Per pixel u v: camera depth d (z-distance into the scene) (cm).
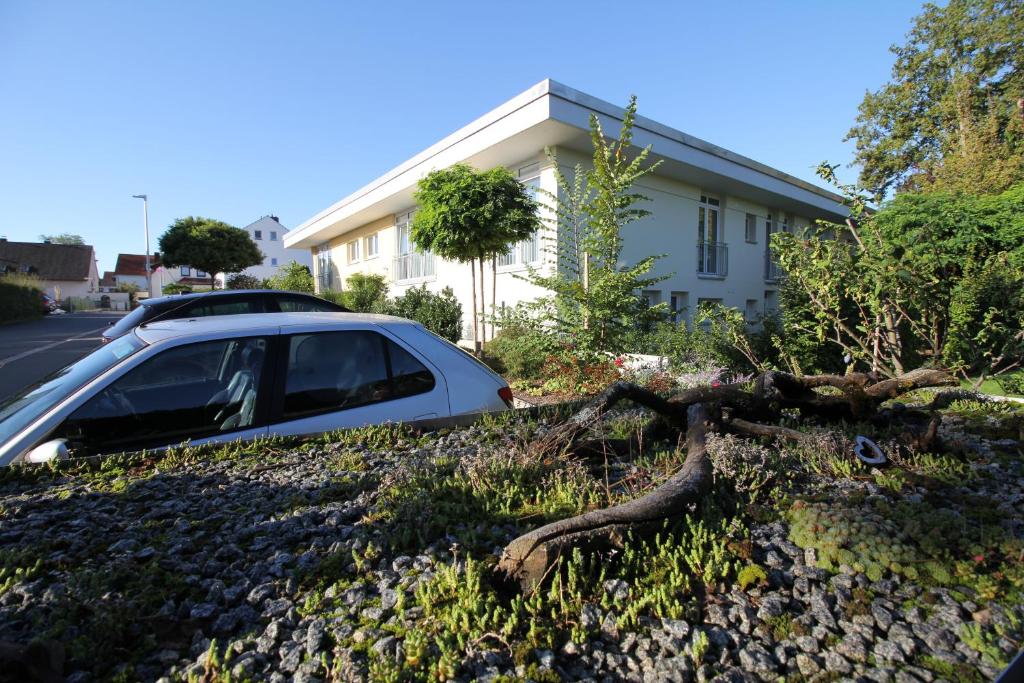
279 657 147
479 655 146
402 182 1719
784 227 2175
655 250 1609
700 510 221
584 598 169
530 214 1170
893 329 583
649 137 1339
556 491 247
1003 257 764
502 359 1105
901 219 1011
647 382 710
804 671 144
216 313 836
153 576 177
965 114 2336
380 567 187
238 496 246
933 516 209
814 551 195
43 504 234
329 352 371
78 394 309
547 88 1127
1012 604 168
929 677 139
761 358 1004
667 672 141
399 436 332
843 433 319
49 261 6469
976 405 429
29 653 133
